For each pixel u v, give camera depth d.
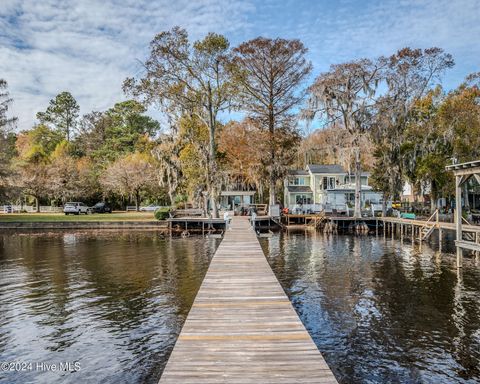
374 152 32.84
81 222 35.53
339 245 24.12
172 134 40.31
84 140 74.81
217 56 33.44
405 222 26.34
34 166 53.22
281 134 37.09
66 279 14.36
